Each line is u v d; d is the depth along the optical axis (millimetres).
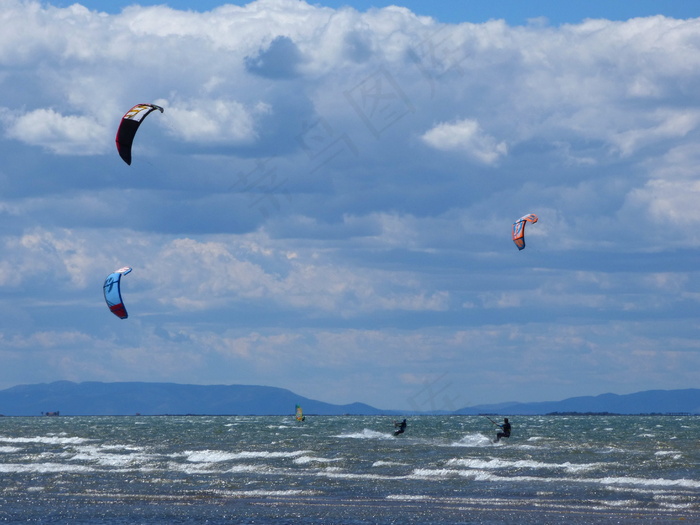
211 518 74250
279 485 93375
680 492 85562
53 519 74688
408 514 74938
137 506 80438
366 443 174125
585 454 132375
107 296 111500
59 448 164375
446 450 143625
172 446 168750
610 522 70000
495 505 78875
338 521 72312
